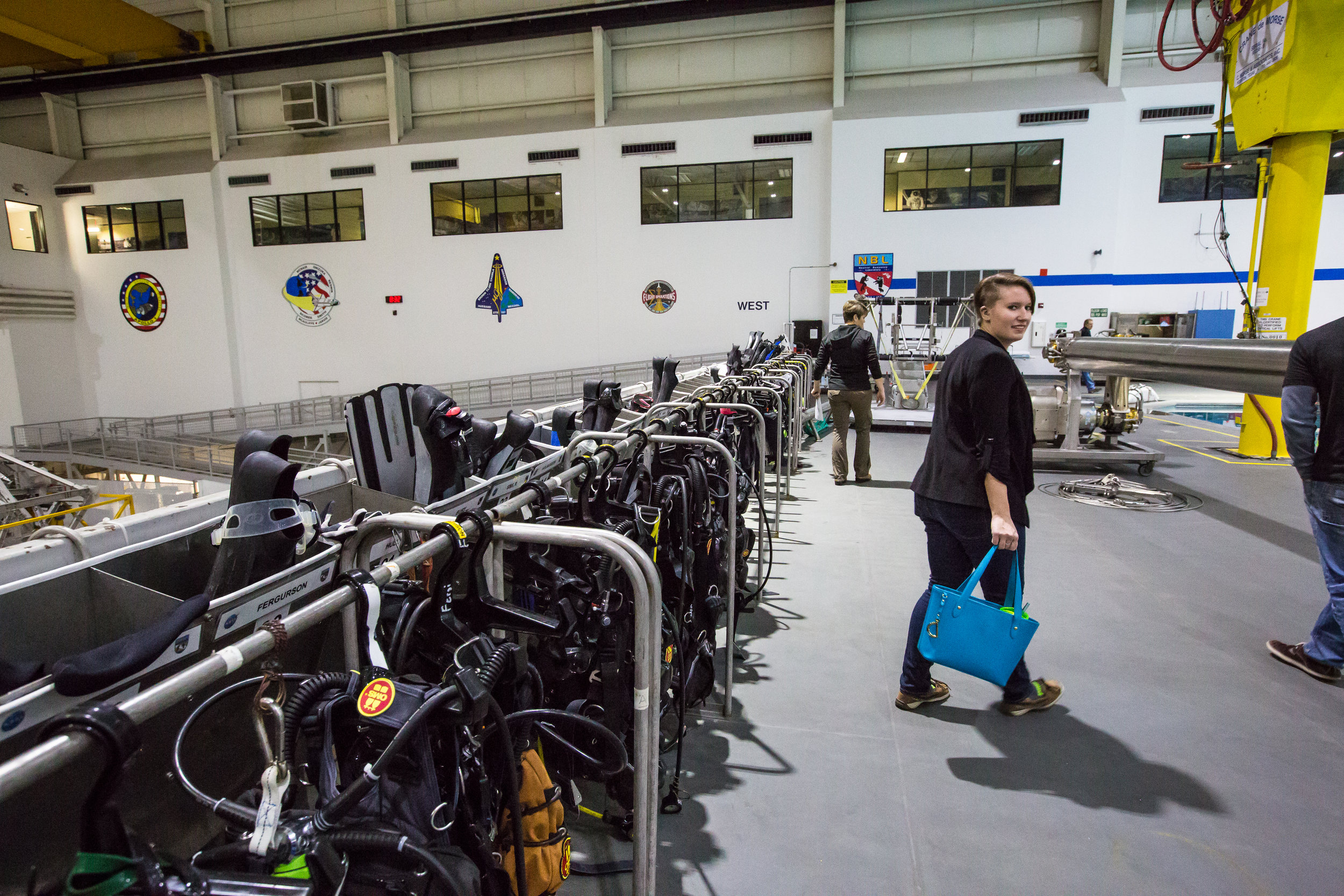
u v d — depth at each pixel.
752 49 11.52
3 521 5.64
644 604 1.19
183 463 12.22
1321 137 5.41
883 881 1.57
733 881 1.58
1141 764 1.98
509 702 1.18
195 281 13.63
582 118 12.02
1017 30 10.67
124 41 11.94
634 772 1.26
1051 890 1.53
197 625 1.10
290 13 12.66
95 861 0.64
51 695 0.90
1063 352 5.79
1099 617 2.98
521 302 12.53
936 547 2.11
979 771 1.96
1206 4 10.02
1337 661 2.40
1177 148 10.03
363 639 0.99
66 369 14.16
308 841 0.77
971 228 10.59
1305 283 5.65
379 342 13.20
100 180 13.68
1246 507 4.75
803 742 2.12
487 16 11.91
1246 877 1.56
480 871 0.98
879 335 9.80
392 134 12.41
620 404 2.68
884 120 10.59
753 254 11.59
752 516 4.61
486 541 1.20
